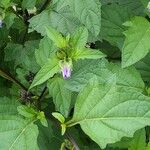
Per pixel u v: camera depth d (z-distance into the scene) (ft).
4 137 1.57
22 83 1.87
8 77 1.89
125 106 1.42
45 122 1.61
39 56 1.69
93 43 2.11
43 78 1.49
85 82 1.63
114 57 2.08
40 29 1.90
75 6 1.66
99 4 1.66
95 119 1.47
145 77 1.91
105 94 1.45
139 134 1.66
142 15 2.04
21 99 1.84
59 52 1.53
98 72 1.64
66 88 1.61
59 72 1.60
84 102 1.48
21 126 1.59
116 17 1.98
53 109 1.83
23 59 1.97
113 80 1.46
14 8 2.02
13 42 2.13
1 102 1.70
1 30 2.09
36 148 1.57
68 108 1.59
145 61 1.91
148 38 1.71
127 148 1.79
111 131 1.44
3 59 2.10
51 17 1.93
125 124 1.42
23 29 2.08
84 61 1.68
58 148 1.86
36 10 2.07
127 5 2.08
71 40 1.54
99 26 1.66
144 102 1.41
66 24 1.91
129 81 1.78
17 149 1.56
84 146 1.90
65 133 1.63
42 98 1.82
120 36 1.95
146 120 1.40
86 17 1.66
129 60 1.68
